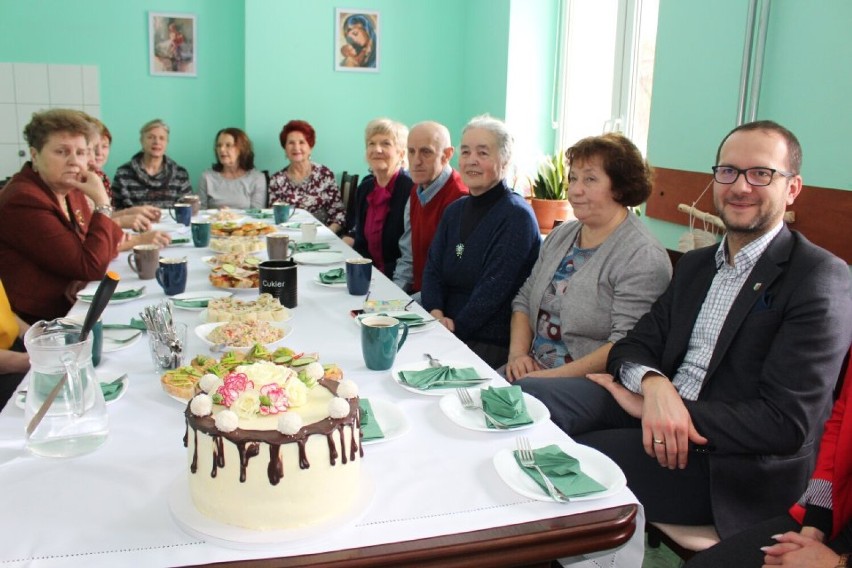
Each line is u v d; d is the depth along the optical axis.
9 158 4.49
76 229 2.21
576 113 4.00
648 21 3.25
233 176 4.52
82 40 4.47
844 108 1.97
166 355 1.28
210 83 4.72
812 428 1.30
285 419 0.78
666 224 2.80
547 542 0.83
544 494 0.90
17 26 4.36
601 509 0.88
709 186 2.48
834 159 2.02
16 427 1.07
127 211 3.03
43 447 0.97
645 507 1.37
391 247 3.17
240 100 4.79
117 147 4.67
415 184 2.84
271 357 1.18
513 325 2.05
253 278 1.98
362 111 4.76
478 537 0.82
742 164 1.40
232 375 0.87
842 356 1.31
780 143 1.39
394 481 0.93
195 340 1.49
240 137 4.44
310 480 0.79
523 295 2.08
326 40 4.60
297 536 0.78
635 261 1.74
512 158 2.22
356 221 3.51
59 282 2.09
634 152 1.75
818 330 1.30
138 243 2.53
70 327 1.12
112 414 1.12
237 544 0.77
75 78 4.50
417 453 1.01
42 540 0.79
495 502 0.89
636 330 1.63
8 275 2.05
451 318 2.29
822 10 2.03
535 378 1.61
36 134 2.03
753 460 1.32
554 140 4.15
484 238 2.19
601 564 0.98
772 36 2.22
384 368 1.34
